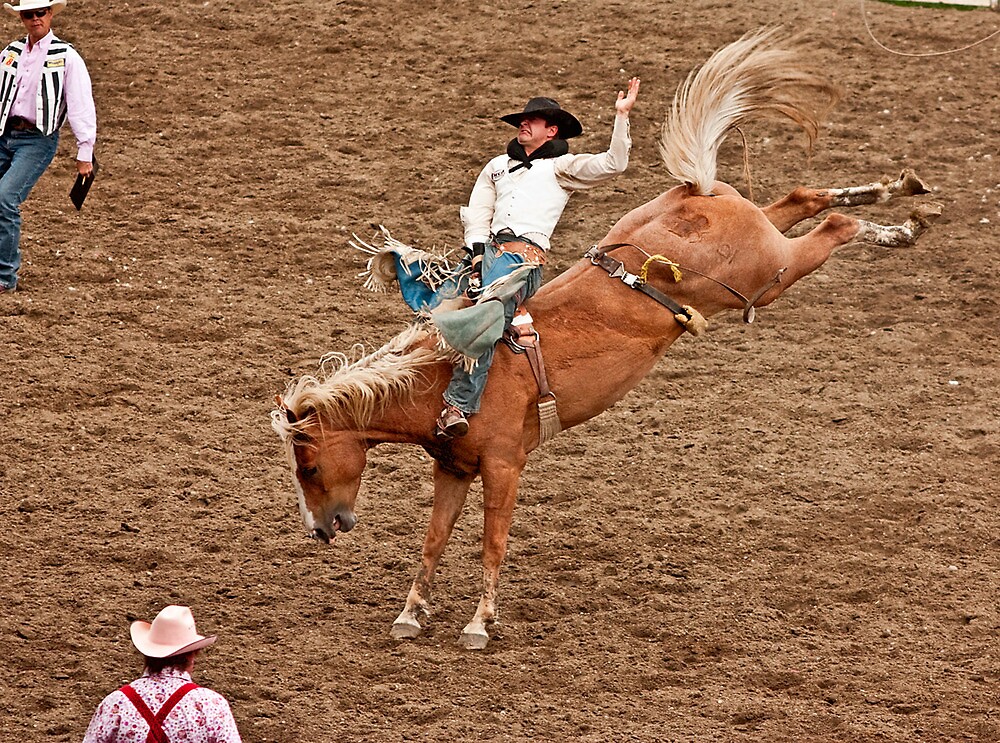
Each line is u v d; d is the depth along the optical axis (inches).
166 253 1617.9
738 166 1843.0
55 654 948.6
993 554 1133.7
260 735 866.1
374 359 997.2
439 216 1704.0
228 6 2299.5
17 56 1438.2
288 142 1888.5
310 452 974.4
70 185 1768.0
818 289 1617.9
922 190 1074.7
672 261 1013.8
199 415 1323.8
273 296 1547.7
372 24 2249.0
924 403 1384.1
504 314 955.3
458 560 1127.0
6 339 1425.9
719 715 902.4
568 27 2247.8
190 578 1072.2
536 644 1003.3
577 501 1222.9
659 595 1074.7
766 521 1185.4
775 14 2306.8
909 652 990.4
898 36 2231.8
